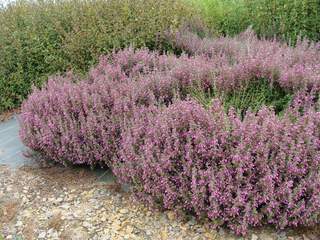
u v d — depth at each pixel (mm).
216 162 1297
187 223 1350
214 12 2879
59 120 1620
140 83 1732
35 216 1455
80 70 2260
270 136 1280
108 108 1660
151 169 1335
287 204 1236
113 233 1347
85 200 1510
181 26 2498
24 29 2436
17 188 1614
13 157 1848
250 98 1688
